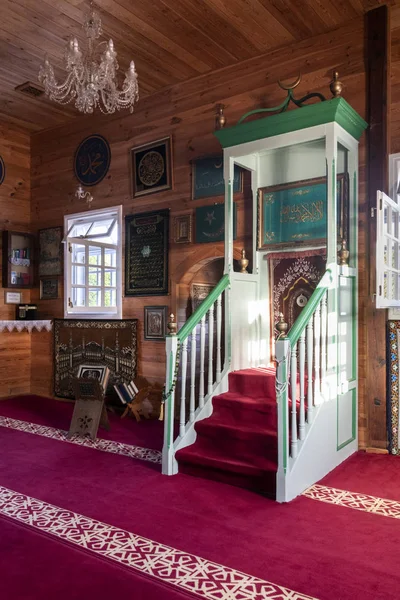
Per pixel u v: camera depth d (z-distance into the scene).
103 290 7.11
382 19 4.74
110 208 6.98
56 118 7.38
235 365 4.90
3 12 4.79
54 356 7.50
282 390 3.57
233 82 5.81
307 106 4.33
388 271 4.44
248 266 5.55
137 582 2.47
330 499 3.58
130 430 5.62
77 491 3.73
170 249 6.34
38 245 7.89
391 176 4.81
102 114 7.07
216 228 5.89
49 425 5.85
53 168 7.70
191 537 2.97
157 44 5.36
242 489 3.79
